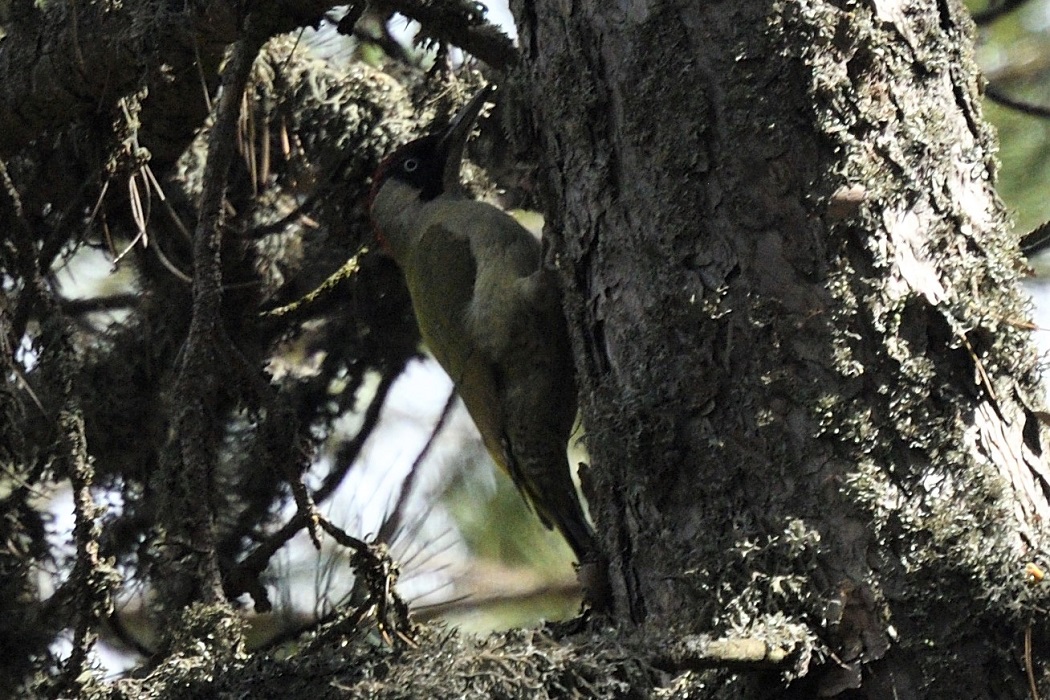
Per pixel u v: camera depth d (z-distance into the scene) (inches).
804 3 228.2
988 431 219.8
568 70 252.5
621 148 245.0
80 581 264.8
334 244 434.0
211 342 296.0
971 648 208.2
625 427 234.7
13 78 349.4
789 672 207.0
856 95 226.7
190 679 217.2
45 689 295.0
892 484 216.1
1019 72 434.6
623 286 243.1
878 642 209.6
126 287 474.6
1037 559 212.4
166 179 404.8
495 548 468.4
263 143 401.4
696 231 233.1
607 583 242.4
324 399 445.7
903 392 218.5
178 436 291.4
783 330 224.1
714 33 233.9
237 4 312.2
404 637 237.6
